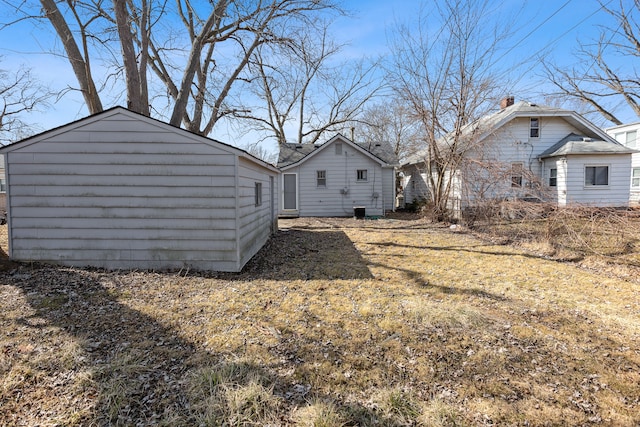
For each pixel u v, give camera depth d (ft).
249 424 7.30
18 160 17.85
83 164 18.04
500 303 14.79
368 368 9.56
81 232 18.33
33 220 18.15
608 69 59.11
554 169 46.60
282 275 18.88
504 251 26.16
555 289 16.83
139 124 18.06
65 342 10.50
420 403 8.08
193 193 18.47
